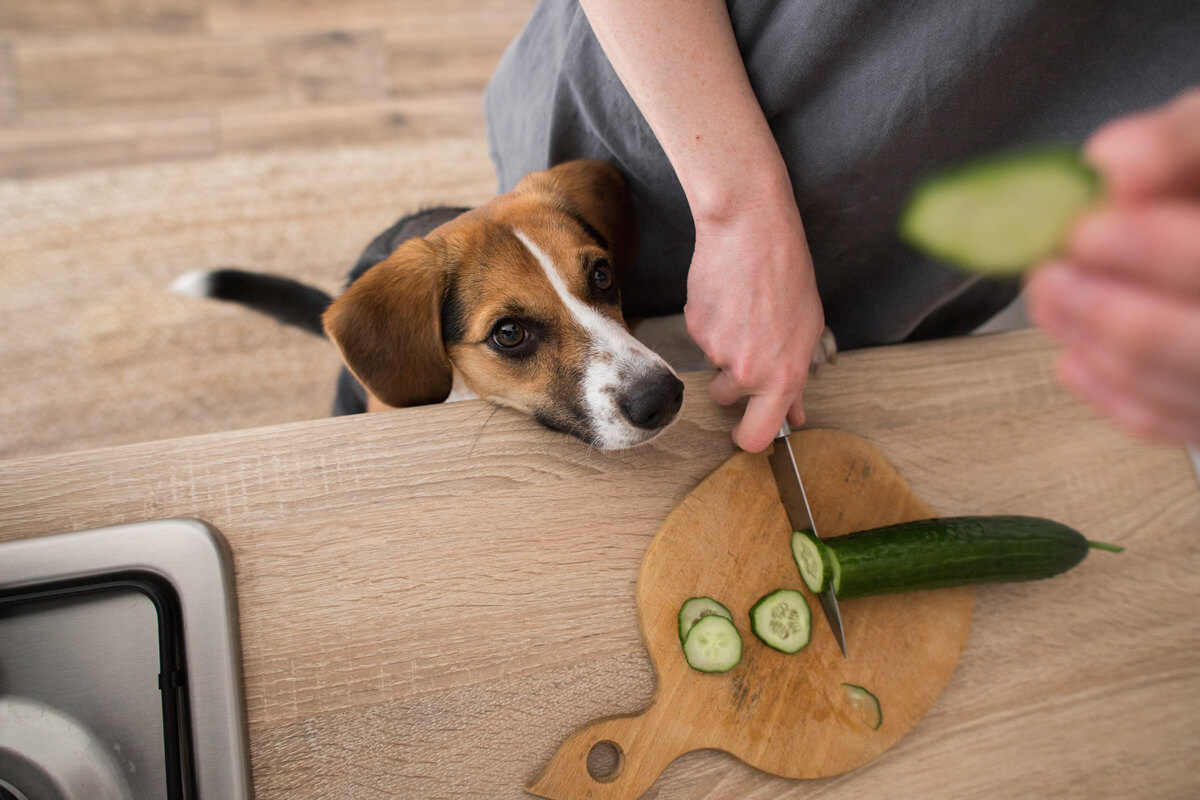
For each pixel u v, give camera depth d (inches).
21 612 35.4
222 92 105.0
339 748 35.9
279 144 103.8
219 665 35.6
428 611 38.6
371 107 107.9
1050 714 42.6
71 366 90.4
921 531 41.3
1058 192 17.4
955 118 40.7
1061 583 45.7
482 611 39.1
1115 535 47.3
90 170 98.6
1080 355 12.5
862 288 56.4
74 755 33.5
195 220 98.5
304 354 95.3
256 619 37.3
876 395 48.6
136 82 103.3
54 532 37.8
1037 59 38.0
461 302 52.5
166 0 106.5
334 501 39.9
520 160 64.3
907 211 47.2
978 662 43.3
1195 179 10.6
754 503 43.7
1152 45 36.6
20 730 33.6
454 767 36.5
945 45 37.7
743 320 40.0
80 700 34.4
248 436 40.3
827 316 60.4
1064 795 40.9
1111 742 42.2
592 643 39.7
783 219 39.4
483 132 109.6
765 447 43.0
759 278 39.4
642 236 58.1
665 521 42.5
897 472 46.3
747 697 40.0
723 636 39.8
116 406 89.9
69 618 35.4
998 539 41.1
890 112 40.8
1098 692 43.4
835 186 45.9
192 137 102.2
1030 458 48.5
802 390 45.9
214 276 74.4
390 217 103.1
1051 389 50.2
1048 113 40.9
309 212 101.6
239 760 34.6
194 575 36.5
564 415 48.4
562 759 36.9
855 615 42.9
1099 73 38.4
